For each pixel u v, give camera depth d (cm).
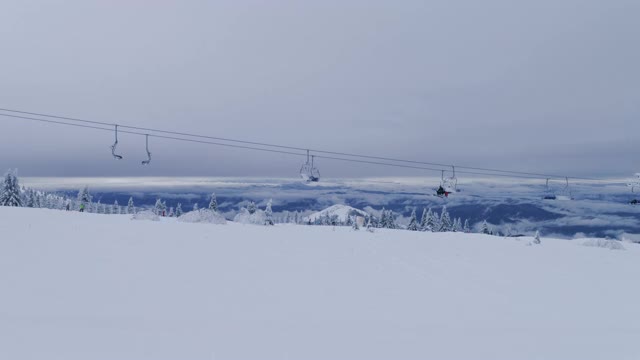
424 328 977
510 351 833
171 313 971
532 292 1462
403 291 1374
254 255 1836
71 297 1038
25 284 1118
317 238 2611
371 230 3503
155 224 2673
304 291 1291
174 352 716
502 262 2108
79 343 724
